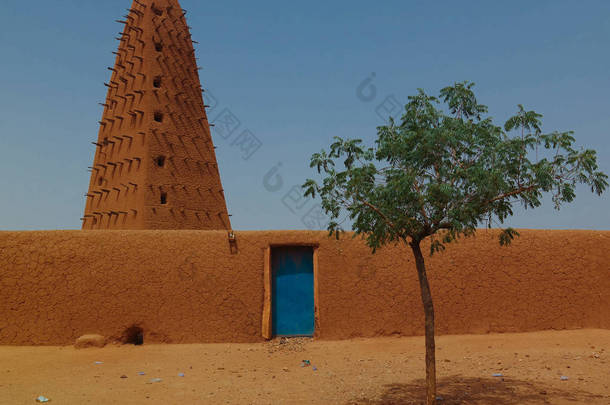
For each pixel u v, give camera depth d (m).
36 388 9.05
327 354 12.20
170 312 13.27
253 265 13.75
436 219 7.59
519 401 7.92
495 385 8.97
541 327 13.73
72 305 13.08
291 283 14.07
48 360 11.55
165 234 13.69
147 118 23.22
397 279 13.80
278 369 10.87
